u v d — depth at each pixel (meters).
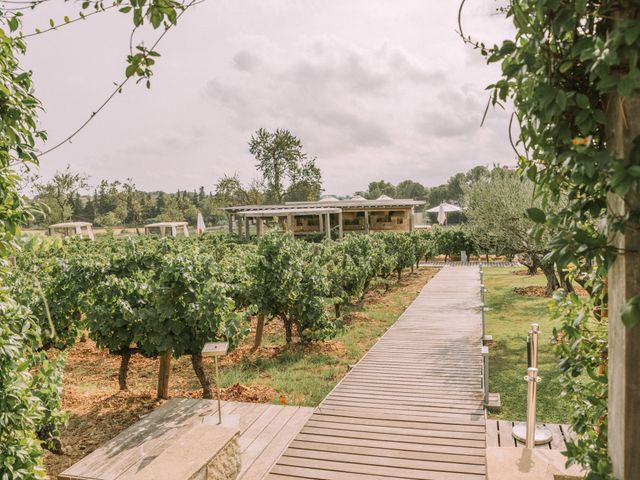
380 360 10.40
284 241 12.14
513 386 8.96
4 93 2.75
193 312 7.85
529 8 1.56
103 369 11.13
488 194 15.87
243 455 6.12
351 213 36.84
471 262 31.84
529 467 3.36
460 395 8.16
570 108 1.55
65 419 4.96
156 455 6.05
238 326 8.52
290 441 6.47
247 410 7.55
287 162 52.50
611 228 1.45
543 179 1.93
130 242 10.05
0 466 3.30
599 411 2.11
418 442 6.37
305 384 9.43
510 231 14.98
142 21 2.29
